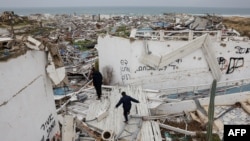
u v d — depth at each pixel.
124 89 11.38
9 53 5.50
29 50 6.03
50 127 7.38
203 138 8.62
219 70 11.83
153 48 11.51
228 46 11.84
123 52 11.67
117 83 12.34
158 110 10.96
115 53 11.92
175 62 11.72
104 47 12.24
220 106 11.28
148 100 10.45
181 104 10.92
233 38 13.26
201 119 10.15
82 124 8.06
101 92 10.71
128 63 11.79
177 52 11.40
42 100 6.80
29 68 5.98
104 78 12.62
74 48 26.88
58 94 13.24
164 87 12.02
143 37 13.23
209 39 11.40
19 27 10.92
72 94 11.84
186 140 8.62
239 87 12.11
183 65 11.81
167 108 10.98
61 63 7.19
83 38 35.84
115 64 12.12
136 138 7.58
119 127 8.26
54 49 6.98
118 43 11.66
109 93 11.20
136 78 11.99
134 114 9.01
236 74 12.46
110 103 10.02
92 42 31.55
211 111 7.26
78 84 15.62
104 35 12.09
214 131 9.07
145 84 11.97
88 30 44.06
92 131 8.02
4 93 4.79
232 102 11.38
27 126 5.73
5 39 6.36
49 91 7.48
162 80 11.91
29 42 6.37
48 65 7.04
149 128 8.24
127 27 43.94
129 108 8.13
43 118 6.81
